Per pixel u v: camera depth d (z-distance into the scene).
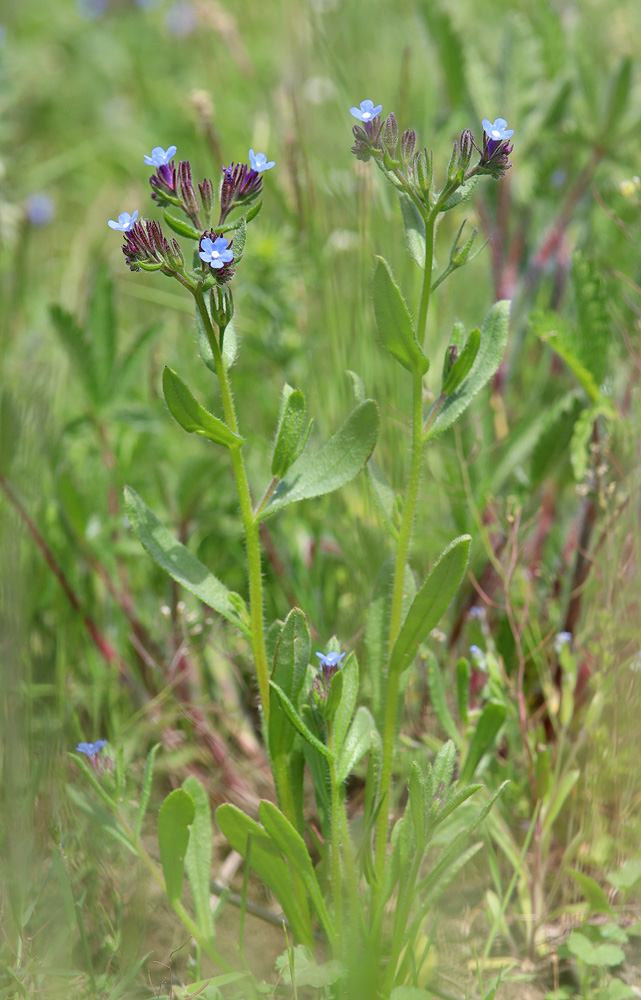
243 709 0.62
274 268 0.69
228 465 0.63
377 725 0.54
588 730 0.57
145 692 0.62
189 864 0.53
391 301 0.50
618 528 0.58
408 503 0.52
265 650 0.54
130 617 0.63
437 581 0.51
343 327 0.63
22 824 0.53
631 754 0.56
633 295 0.65
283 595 0.64
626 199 0.67
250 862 0.52
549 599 0.63
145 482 0.67
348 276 0.64
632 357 0.61
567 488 0.63
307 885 0.52
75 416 0.69
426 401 0.60
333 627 0.62
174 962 0.55
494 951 0.56
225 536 0.65
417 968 0.53
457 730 0.59
